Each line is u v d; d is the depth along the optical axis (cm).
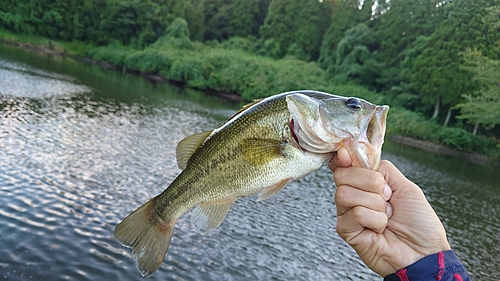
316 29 6775
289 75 4934
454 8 4253
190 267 781
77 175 1134
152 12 6372
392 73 5047
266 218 1141
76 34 6022
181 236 905
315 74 5491
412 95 4556
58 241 759
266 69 5122
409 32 5356
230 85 4953
